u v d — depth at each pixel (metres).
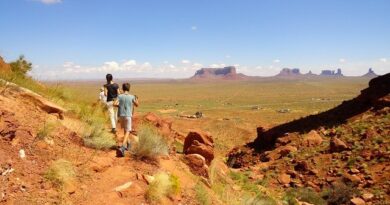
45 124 8.05
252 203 10.36
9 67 13.70
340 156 22.45
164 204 7.04
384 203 15.91
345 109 32.19
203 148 12.84
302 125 31.47
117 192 6.62
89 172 7.05
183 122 67.69
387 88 30.83
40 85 13.32
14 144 6.59
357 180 18.81
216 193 10.09
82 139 8.52
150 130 9.84
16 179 5.71
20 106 8.48
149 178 7.62
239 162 28.45
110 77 10.61
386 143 21.88
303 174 21.53
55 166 6.32
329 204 17.44
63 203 5.68
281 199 15.34
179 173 9.14
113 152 8.73
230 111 107.25
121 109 8.85
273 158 25.91
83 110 11.38
